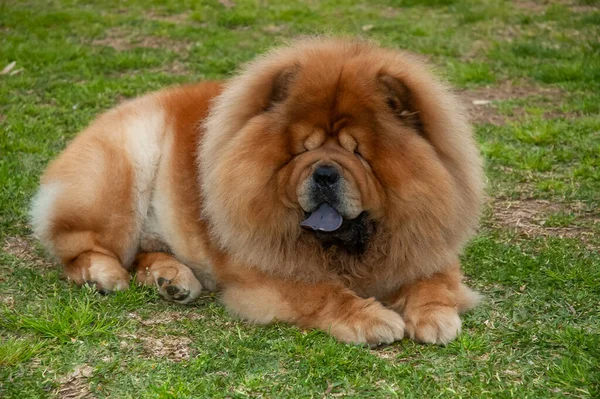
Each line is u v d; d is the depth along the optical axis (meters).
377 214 4.57
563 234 6.36
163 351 4.47
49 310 4.93
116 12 16.12
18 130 8.52
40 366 4.26
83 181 5.38
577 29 14.46
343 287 4.81
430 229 4.55
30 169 7.48
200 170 5.10
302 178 4.38
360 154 4.49
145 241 5.71
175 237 5.45
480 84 11.41
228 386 4.04
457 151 4.79
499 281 5.48
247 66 5.23
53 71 11.44
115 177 5.37
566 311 4.96
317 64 4.70
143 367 4.23
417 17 15.88
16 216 6.54
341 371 4.18
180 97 5.85
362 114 4.46
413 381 4.06
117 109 5.94
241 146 4.59
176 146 5.51
